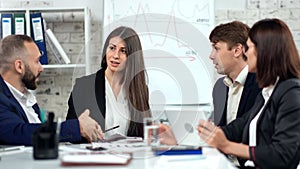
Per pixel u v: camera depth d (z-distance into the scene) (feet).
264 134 6.02
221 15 11.73
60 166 4.15
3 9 10.71
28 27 10.64
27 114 7.18
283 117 5.67
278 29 6.11
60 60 11.00
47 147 4.53
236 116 7.81
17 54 7.20
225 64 8.00
